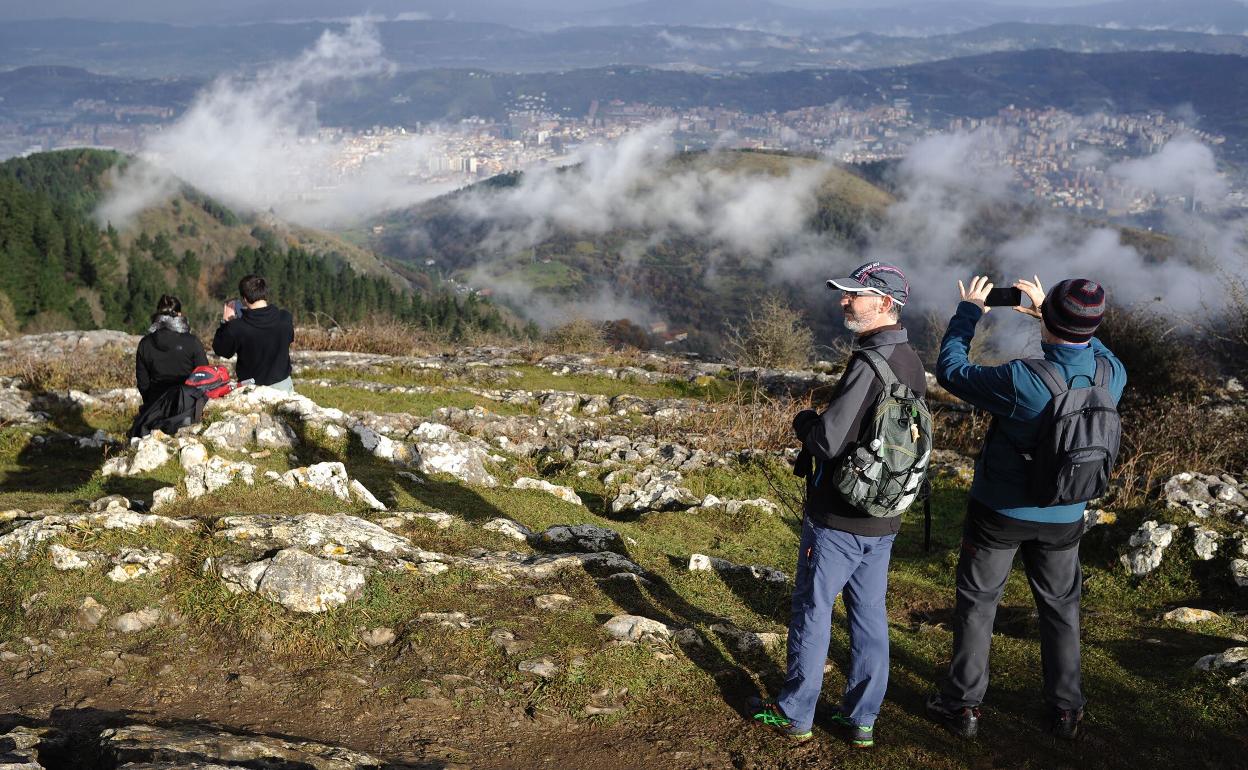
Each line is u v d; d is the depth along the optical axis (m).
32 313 92.00
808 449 3.72
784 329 20.98
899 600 6.71
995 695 4.58
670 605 5.43
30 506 5.81
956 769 3.78
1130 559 7.28
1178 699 4.43
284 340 8.83
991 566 4.04
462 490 8.07
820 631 3.89
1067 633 4.04
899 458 3.57
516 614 4.80
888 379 3.62
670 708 4.17
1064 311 3.74
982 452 4.07
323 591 4.61
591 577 5.59
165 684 4.05
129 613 4.49
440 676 4.20
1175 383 14.56
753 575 6.36
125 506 5.73
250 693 4.02
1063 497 3.66
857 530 3.77
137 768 2.88
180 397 7.61
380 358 18.30
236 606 4.52
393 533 5.88
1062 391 3.70
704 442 12.43
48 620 4.43
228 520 5.20
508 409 14.05
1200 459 9.74
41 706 3.81
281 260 152.38
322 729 3.79
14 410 10.29
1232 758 3.91
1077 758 3.91
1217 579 6.85
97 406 11.02
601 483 10.00
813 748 3.92
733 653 4.77
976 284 4.25
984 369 3.92
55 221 127.31
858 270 3.78
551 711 4.02
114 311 119.19
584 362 19.83
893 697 4.50
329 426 8.45
